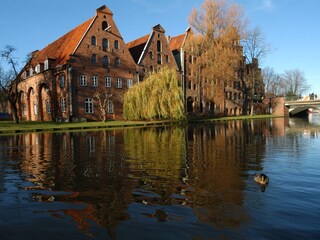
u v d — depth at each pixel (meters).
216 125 35.56
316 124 36.72
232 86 68.19
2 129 27.69
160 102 35.97
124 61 45.91
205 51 49.38
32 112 50.50
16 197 7.14
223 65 48.09
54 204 6.62
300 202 6.54
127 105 38.50
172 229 5.25
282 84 96.88
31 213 6.10
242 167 10.27
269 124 37.34
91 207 6.41
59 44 48.75
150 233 5.11
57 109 42.84
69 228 5.36
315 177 8.74
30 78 49.12
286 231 5.12
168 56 52.41
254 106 73.56
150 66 49.50
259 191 7.37
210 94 53.19
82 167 10.55
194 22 48.69
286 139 19.23
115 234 5.10
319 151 13.83
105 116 41.81
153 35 50.31
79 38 42.00
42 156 13.21
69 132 26.78
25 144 17.94
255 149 14.72
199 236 4.98
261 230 5.17
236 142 17.73
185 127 32.16
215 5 47.53
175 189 7.62
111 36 44.44
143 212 6.06
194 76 58.19
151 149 15.00
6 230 5.32
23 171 10.02
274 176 8.88
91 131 27.72
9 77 48.75
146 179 8.67
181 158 12.22
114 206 6.44
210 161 11.48
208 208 6.24
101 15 43.41
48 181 8.61
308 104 66.19
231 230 5.19
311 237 4.90
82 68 40.84
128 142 18.16
